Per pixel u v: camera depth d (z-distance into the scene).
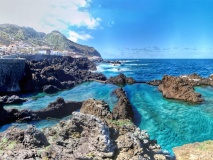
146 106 39.91
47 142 16.53
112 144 15.32
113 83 69.62
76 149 15.30
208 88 58.56
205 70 130.25
